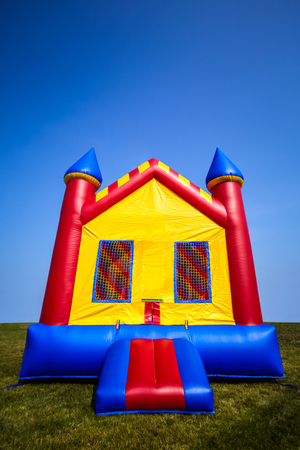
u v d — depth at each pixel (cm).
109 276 529
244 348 455
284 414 329
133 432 292
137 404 335
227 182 593
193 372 367
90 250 536
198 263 543
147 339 445
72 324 488
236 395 392
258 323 497
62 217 554
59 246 528
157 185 589
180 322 498
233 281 522
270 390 411
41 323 484
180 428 300
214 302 516
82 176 576
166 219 562
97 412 333
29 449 262
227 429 297
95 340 456
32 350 451
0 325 1091
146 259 536
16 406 356
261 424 306
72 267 516
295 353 606
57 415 331
